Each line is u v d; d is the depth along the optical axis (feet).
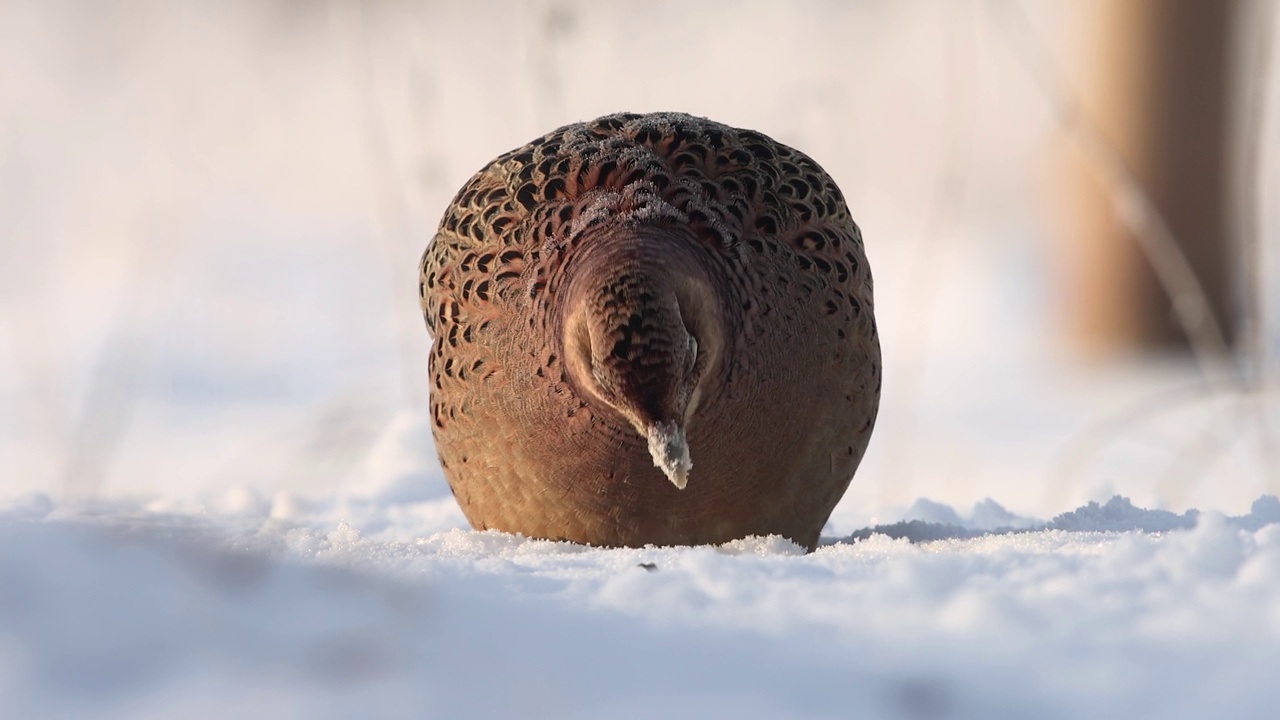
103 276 126.52
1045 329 132.77
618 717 21.08
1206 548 31.09
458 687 21.54
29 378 90.94
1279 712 21.61
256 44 179.73
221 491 55.98
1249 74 125.39
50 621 23.03
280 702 20.68
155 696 20.86
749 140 46.83
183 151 158.81
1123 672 23.41
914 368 111.86
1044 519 52.95
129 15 179.42
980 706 21.88
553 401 41.19
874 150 162.30
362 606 25.09
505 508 43.96
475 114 156.15
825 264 43.96
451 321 44.68
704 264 39.65
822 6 175.42
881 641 25.26
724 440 41.09
